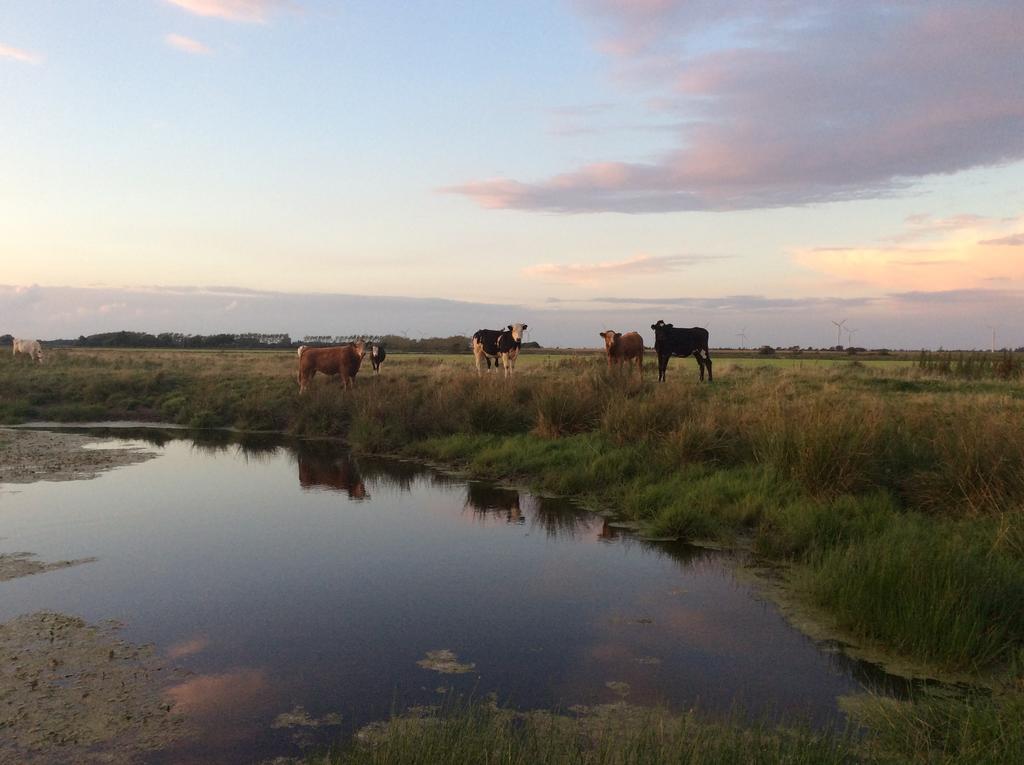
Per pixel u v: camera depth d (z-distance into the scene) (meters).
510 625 5.69
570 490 10.43
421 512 9.54
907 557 5.64
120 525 8.87
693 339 20.20
